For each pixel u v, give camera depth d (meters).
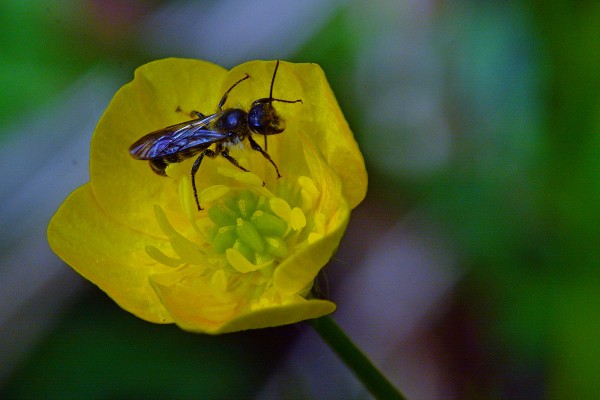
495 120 0.21
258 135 0.20
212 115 0.20
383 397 0.20
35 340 0.21
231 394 0.21
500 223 0.21
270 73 0.20
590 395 0.21
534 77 0.21
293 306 0.18
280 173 0.20
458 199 0.21
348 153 0.19
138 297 0.20
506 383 0.21
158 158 0.20
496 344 0.21
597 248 0.21
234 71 0.20
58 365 0.21
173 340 0.21
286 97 0.20
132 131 0.20
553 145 0.21
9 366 0.21
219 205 0.20
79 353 0.21
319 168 0.19
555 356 0.21
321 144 0.20
